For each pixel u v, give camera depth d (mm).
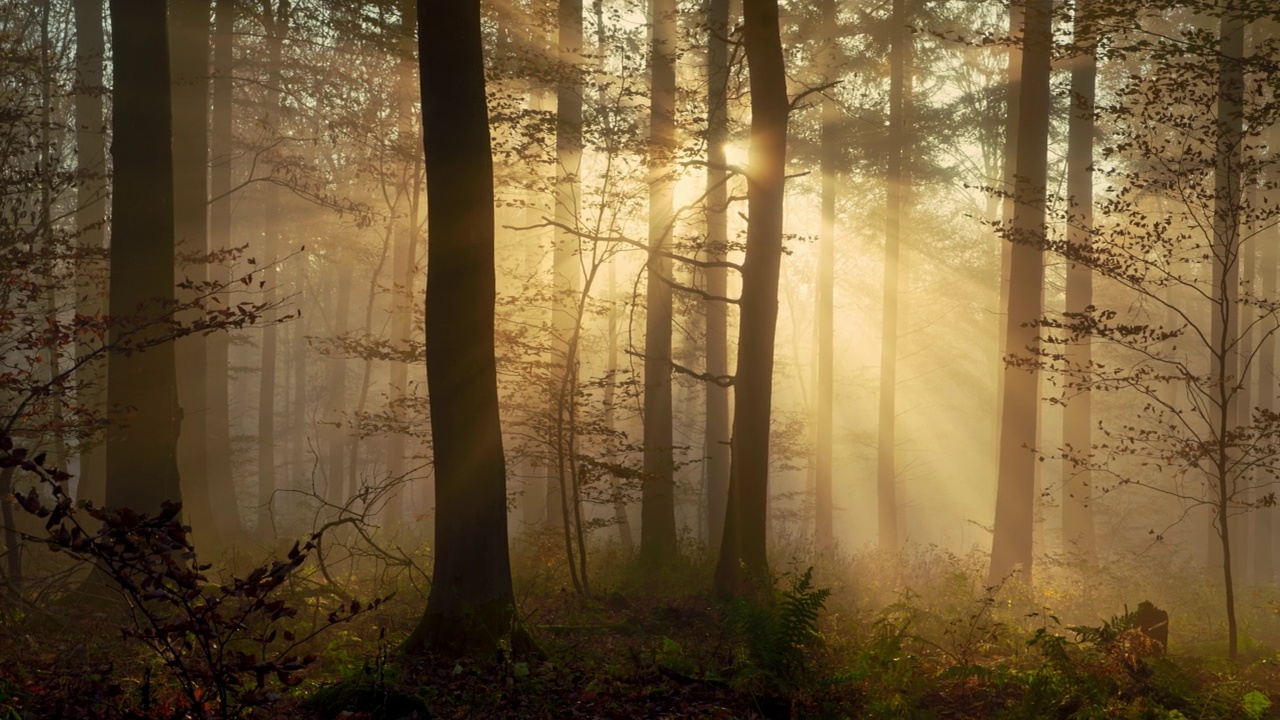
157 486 10344
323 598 10125
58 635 8320
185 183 16062
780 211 12328
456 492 8430
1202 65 9344
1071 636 11180
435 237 8469
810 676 6594
